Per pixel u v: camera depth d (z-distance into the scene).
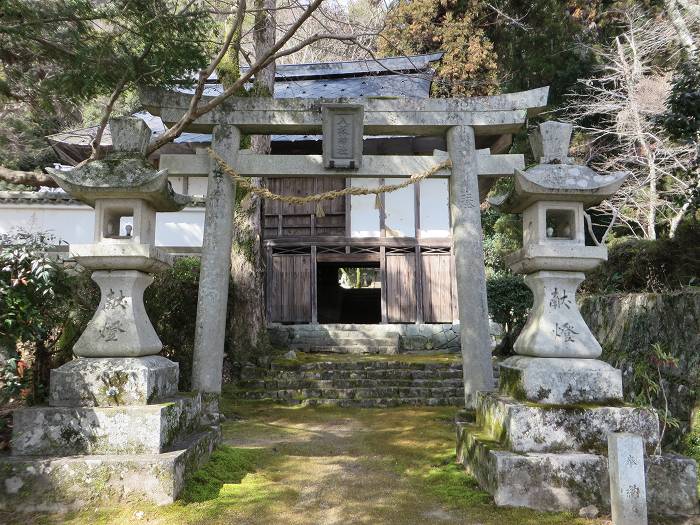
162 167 6.19
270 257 14.20
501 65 17.73
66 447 3.86
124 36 6.02
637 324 6.75
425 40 17.05
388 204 14.07
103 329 4.24
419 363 10.46
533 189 4.36
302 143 12.98
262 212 12.04
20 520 3.52
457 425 5.30
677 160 11.22
